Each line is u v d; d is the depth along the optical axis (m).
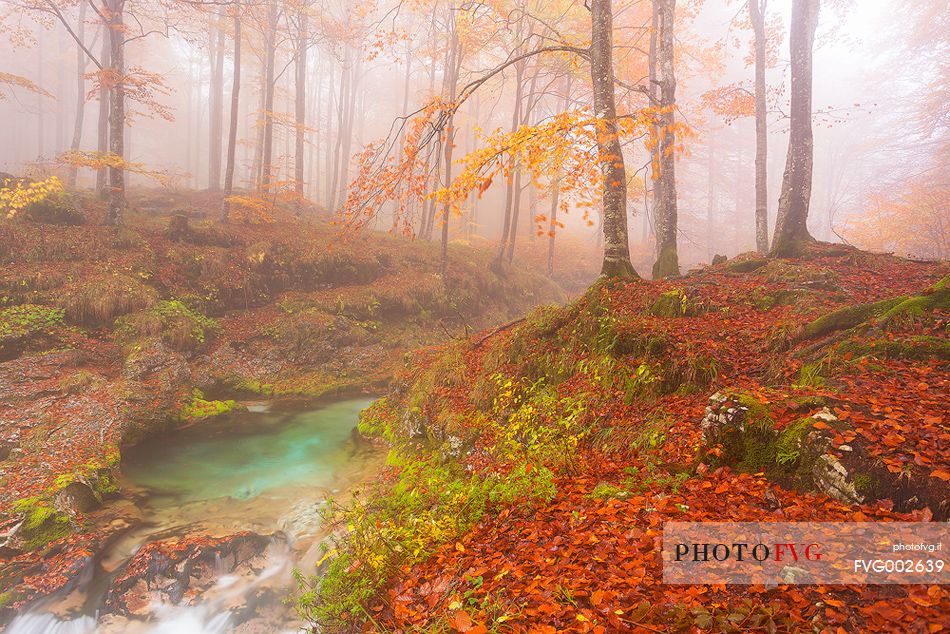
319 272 19.72
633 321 8.05
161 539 7.47
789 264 10.00
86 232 15.65
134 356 12.84
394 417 12.21
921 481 3.60
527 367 9.22
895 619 2.77
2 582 6.45
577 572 3.89
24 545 7.04
